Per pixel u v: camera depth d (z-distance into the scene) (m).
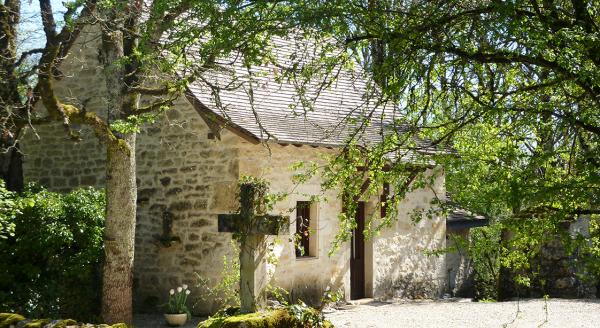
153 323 12.84
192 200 13.75
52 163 15.77
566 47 5.88
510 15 5.91
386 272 15.72
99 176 15.09
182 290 13.48
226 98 13.48
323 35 6.65
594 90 6.30
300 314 7.86
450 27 6.60
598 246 7.61
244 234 8.02
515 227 6.35
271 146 13.56
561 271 15.84
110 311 11.80
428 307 14.18
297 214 14.07
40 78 10.59
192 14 6.98
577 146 7.02
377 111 13.18
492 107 6.09
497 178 6.29
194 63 9.39
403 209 16.06
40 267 12.02
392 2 6.79
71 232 11.98
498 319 12.55
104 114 15.02
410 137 7.22
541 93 6.78
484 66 6.96
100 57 14.46
